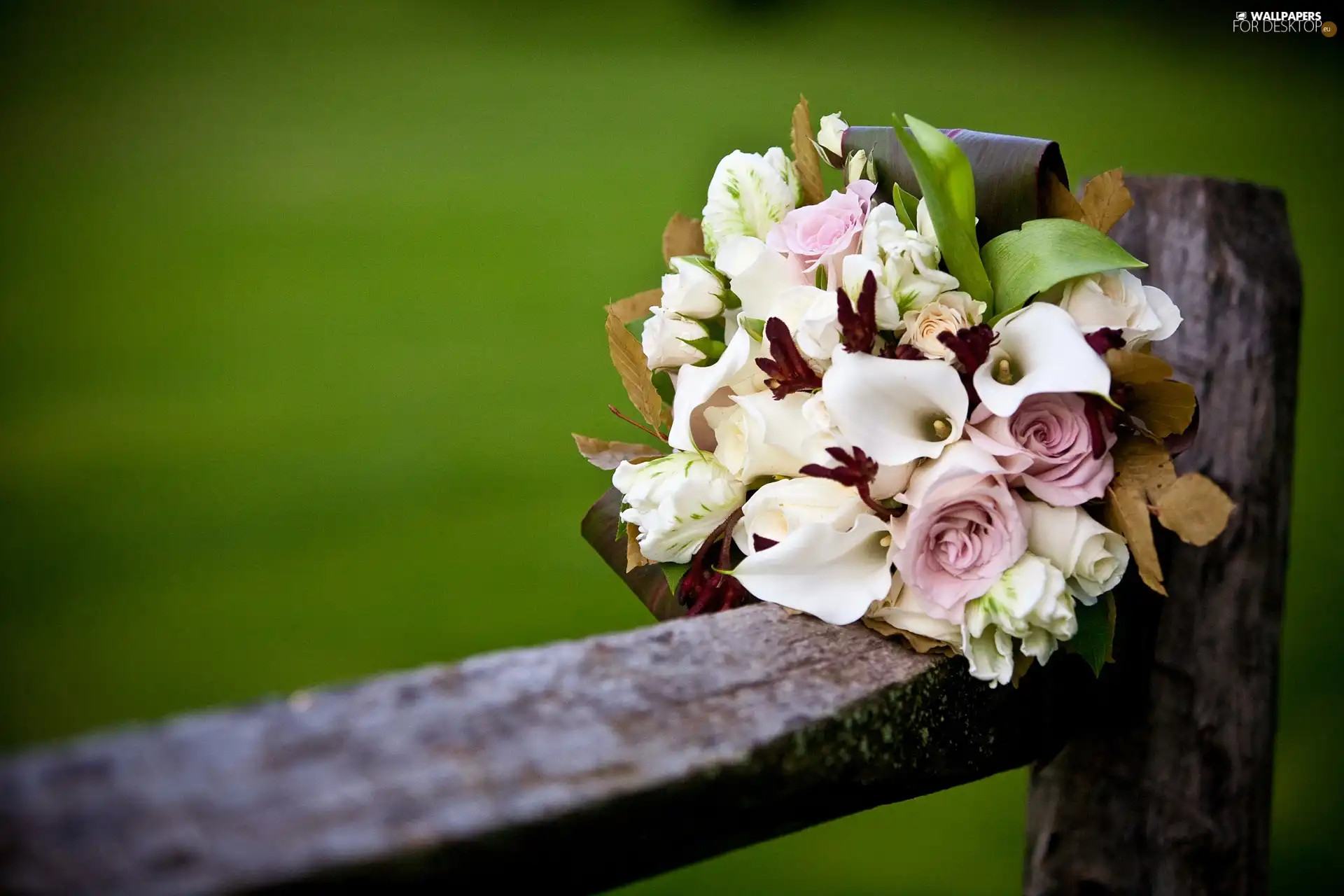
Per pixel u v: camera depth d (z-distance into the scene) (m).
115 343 5.00
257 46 12.01
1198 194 1.09
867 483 0.89
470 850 0.74
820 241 0.94
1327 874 1.68
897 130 0.90
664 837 0.78
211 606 2.85
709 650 0.85
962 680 0.89
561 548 3.09
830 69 10.98
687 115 9.24
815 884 1.74
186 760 0.74
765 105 9.42
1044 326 0.89
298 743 0.75
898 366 0.89
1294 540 2.83
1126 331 0.92
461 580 2.92
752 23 13.59
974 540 0.89
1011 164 0.95
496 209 7.00
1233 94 9.28
